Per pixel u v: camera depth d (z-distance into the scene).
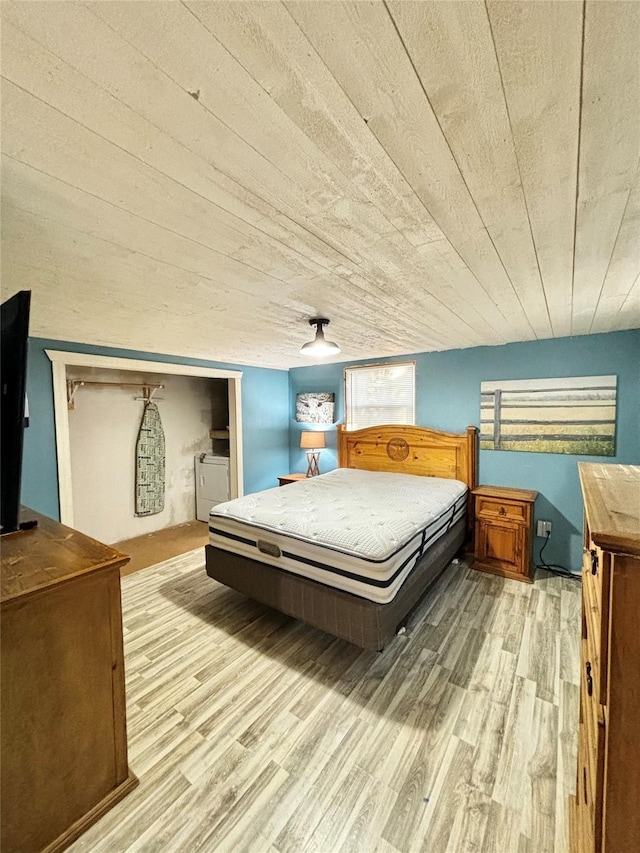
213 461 5.18
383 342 3.41
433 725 1.71
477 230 1.27
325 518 2.48
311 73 0.66
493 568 3.25
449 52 0.62
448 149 0.87
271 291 1.89
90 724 1.28
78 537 1.48
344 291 1.90
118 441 4.54
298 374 5.14
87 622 1.26
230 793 1.41
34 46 0.59
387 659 2.17
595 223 1.22
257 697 1.89
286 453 5.34
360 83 0.68
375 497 3.03
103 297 1.95
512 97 0.72
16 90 0.68
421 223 1.22
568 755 1.56
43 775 1.17
